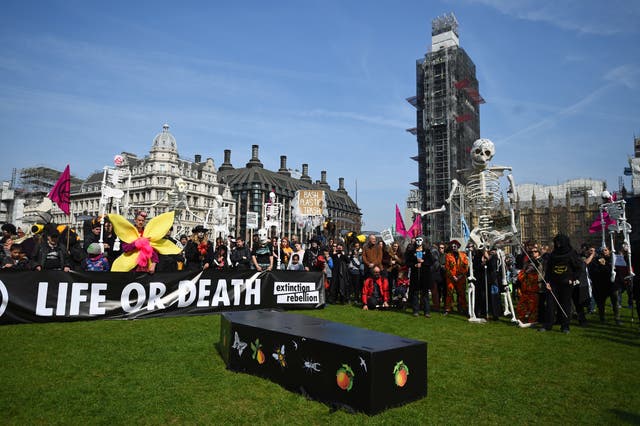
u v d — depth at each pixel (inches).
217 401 163.8
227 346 214.5
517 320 376.2
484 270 408.8
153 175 3216.0
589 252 431.2
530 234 3919.8
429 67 3304.6
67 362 212.5
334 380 159.5
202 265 439.8
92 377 190.5
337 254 526.3
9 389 172.9
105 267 388.5
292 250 626.2
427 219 3159.5
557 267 339.0
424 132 3289.9
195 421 145.9
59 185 433.1
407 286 476.1
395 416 148.1
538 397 174.7
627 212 2878.9
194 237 435.8
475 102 3538.4
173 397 167.5
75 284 328.8
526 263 381.1
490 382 193.5
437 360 233.3
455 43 3371.1
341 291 514.0
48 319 316.8
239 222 4156.0
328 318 385.4
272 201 704.4
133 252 359.3
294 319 218.1
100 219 399.2
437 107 3228.3
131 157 3494.1
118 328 304.5
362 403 149.5
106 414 150.4
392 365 156.3
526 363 228.7
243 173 4372.5
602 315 399.5
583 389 185.9
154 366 209.5
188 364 214.2
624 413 158.7
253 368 197.2
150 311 355.6
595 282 406.0
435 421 146.4
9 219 3609.7
